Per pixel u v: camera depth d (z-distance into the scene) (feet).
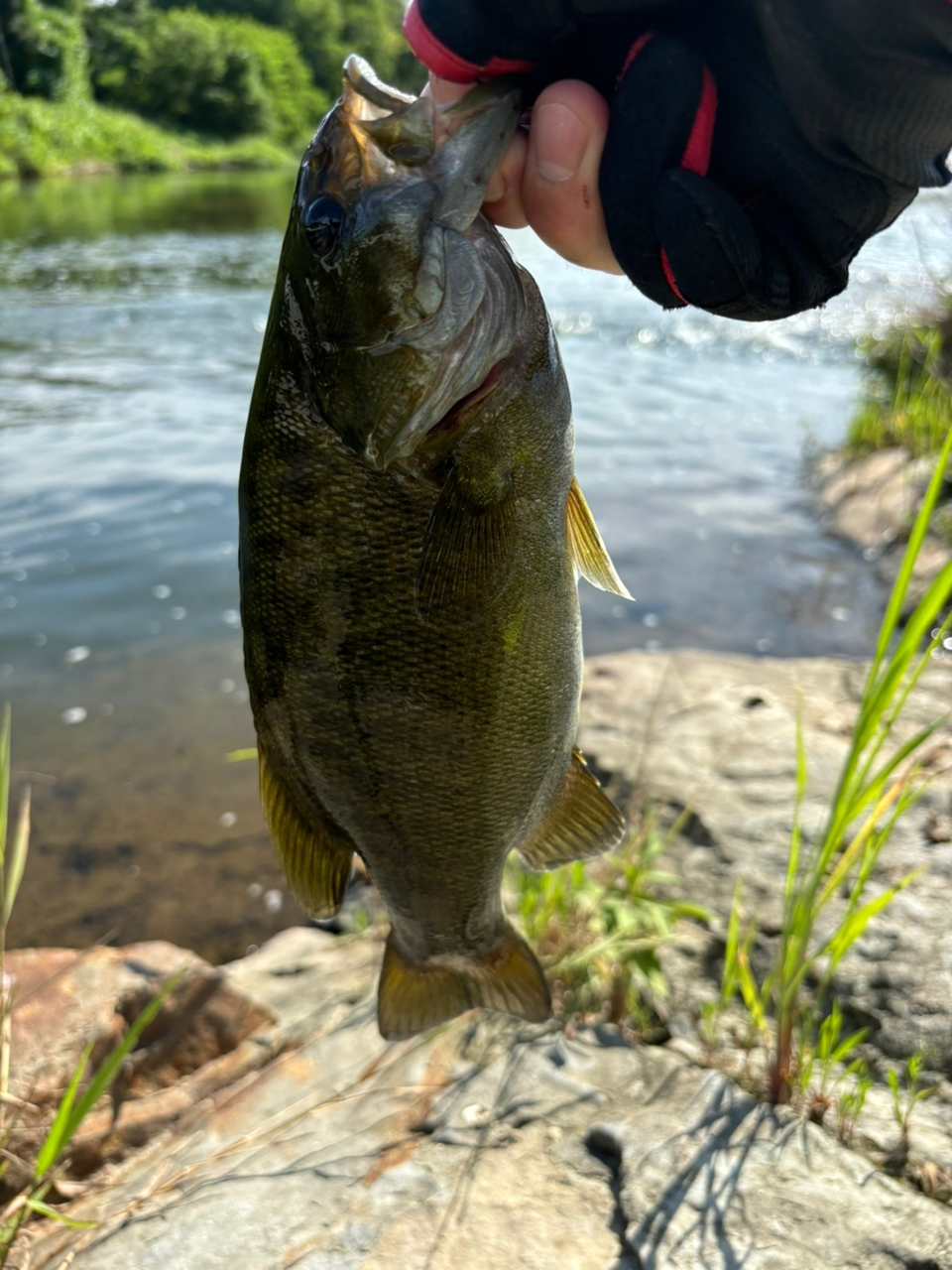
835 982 1.52
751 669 2.70
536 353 0.84
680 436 5.16
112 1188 1.38
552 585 0.91
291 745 0.97
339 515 0.86
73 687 2.91
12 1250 1.27
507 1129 1.32
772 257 0.70
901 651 1.17
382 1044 1.54
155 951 1.73
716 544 3.83
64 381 6.09
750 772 2.13
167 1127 1.49
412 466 0.83
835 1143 1.23
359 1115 1.39
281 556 0.89
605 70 0.70
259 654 0.94
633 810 2.03
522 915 1.66
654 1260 1.10
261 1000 1.71
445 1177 1.25
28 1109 1.44
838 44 0.64
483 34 0.71
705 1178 1.19
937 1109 1.30
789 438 5.09
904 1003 1.46
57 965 1.70
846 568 3.56
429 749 0.93
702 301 0.70
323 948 1.86
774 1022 1.49
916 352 4.52
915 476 3.83
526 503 0.87
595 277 10.06
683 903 1.68
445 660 0.89
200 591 3.46
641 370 6.61
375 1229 1.19
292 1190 1.27
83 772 2.51
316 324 0.81
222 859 2.19
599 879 1.78
